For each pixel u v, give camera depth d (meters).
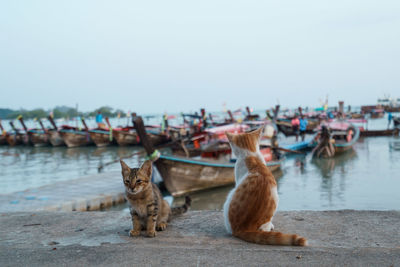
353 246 3.13
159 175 15.79
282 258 2.85
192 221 4.23
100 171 19.80
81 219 4.57
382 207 11.17
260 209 3.36
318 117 44.91
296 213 4.32
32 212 5.02
